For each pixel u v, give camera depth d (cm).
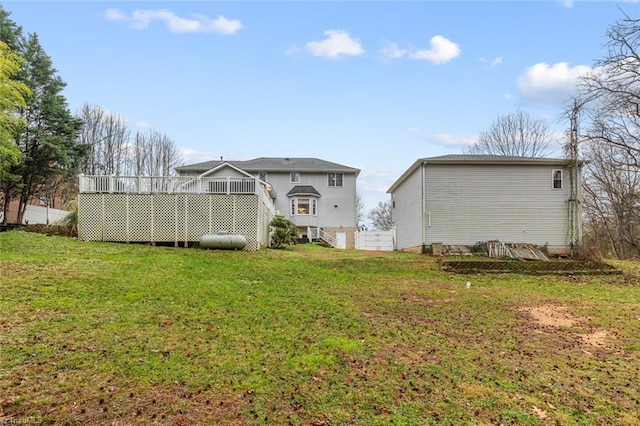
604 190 2556
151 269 975
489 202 1888
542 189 1895
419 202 1948
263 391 371
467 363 469
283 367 430
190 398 351
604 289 1070
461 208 1884
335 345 509
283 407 342
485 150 3753
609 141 1919
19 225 1781
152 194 1535
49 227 1656
